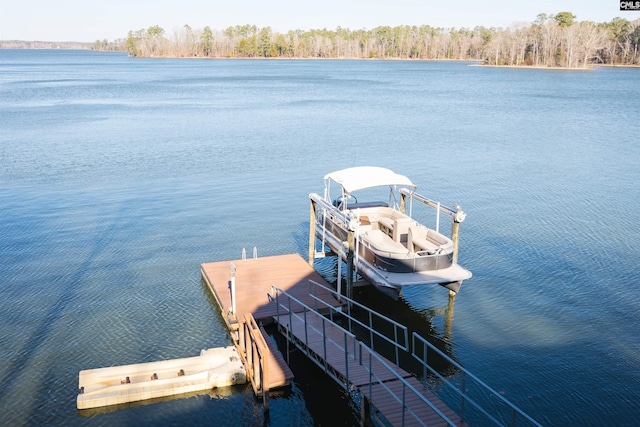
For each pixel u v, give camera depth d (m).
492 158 47.03
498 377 16.08
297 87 119.75
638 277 22.92
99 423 13.99
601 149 51.34
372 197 36.50
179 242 27.31
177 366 15.70
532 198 35.06
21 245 26.55
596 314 19.84
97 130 58.66
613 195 35.59
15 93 100.62
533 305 20.61
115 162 43.72
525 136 58.22
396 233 21.64
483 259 25.06
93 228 29.06
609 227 29.28
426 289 22.27
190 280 22.83
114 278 22.95
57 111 74.44
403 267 19.06
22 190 35.75
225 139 54.34
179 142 52.38
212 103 86.62
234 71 183.38
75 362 16.78
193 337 18.28
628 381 15.85
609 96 102.88
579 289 21.88
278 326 17.86
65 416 14.25
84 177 39.09
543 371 16.38
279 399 15.16
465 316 19.84
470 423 14.03
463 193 36.34
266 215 31.73
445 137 57.12
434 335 18.52
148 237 27.92
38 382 15.73
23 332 18.53
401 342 18.03
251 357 15.42
